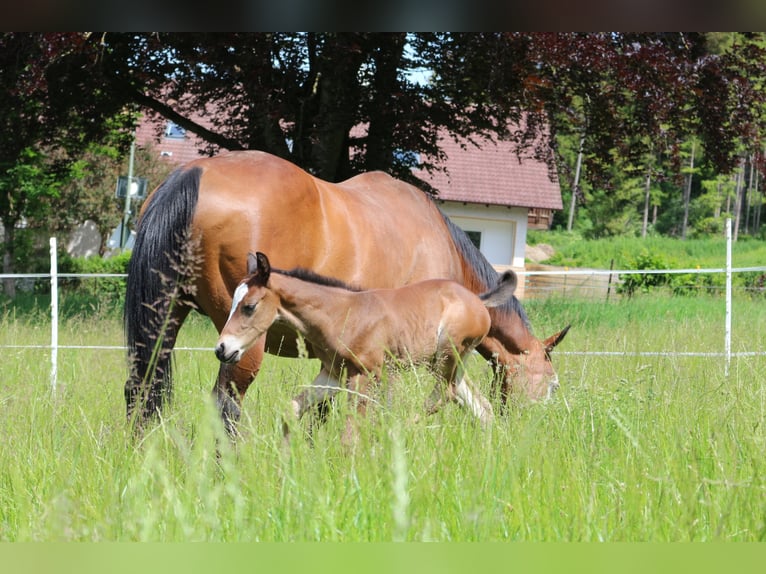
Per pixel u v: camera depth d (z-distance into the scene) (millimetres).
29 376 8891
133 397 7199
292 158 21031
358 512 4809
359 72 20891
